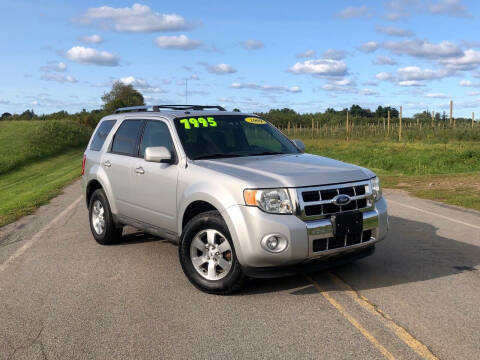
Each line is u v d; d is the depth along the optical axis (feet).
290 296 16.21
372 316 14.35
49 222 31.12
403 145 98.02
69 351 12.49
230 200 15.76
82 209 36.37
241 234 15.35
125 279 18.45
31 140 141.49
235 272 15.87
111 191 22.97
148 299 16.20
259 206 15.29
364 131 158.71
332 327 13.61
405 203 36.09
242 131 20.68
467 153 71.46
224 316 14.60
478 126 124.77
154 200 19.77
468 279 17.62
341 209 15.93
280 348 12.38
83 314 14.97
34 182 69.72
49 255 22.38
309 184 15.64
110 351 12.43
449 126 131.85
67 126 182.29
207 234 16.62
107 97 391.65
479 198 37.32
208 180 16.83
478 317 14.14
